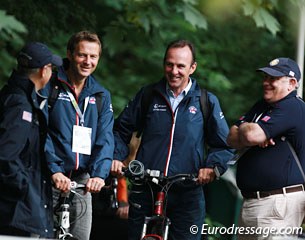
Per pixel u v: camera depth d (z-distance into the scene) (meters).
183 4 25.23
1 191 16.86
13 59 25.42
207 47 33.09
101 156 19.31
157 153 19.91
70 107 19.36
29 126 16.91
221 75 33.22
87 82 19.61
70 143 19.28
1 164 16.59
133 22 27.30
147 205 20.05
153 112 20.05
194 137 19.91
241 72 34.44
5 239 13.58
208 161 19.89
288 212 18.53
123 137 20.42
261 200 18.67
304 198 18.62
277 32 25.64
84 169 19.41
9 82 17.30
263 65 33.84
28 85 17.12
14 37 20.89
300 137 18.64
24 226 16.86
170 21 29.67
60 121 19.25
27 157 17.11
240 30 32.53
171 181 19.38
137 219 20.12
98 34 27.53
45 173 17.45
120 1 28.11
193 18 25.19
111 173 20.05
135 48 29.61
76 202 19.64
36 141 17.20
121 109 30.56
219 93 33.44
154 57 31.23
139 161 19.97
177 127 19.89
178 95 20.03
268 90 18.77
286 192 18.56
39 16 24.94
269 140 18.56
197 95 20.03
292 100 18.70
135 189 20.19
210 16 26.17
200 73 33.16
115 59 32.31
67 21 25.84
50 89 19.34
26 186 16.81
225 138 19.98
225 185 29.69
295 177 18.56
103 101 19.69
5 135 16.67
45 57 17.52
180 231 20.17
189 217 20.14
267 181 18.61
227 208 29.78
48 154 18.77
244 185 18.88
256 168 18.69
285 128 18.53
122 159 20.33
